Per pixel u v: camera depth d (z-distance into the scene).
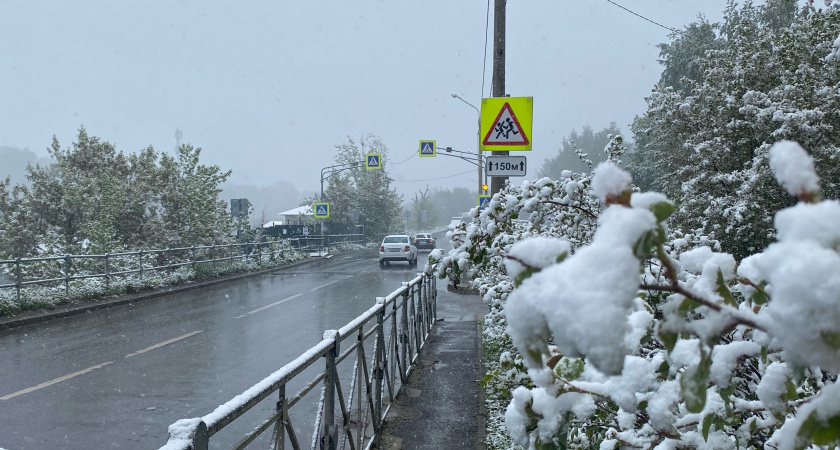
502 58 12.16
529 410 1.82
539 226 5.22
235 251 26.36
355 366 5.21
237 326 12.69
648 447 2.13
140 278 18.84
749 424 1.95
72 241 22.11
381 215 58.72
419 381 7.98
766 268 0.85
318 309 15.09
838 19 8.74
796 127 7.65
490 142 11.83
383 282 22.02
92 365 9.29
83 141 24.08
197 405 7.25
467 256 4.74
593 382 1.86
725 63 10.02
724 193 9.08
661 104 10.47
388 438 5.81
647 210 0.92
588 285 0.85
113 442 6.10
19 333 12.14
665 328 1.07
